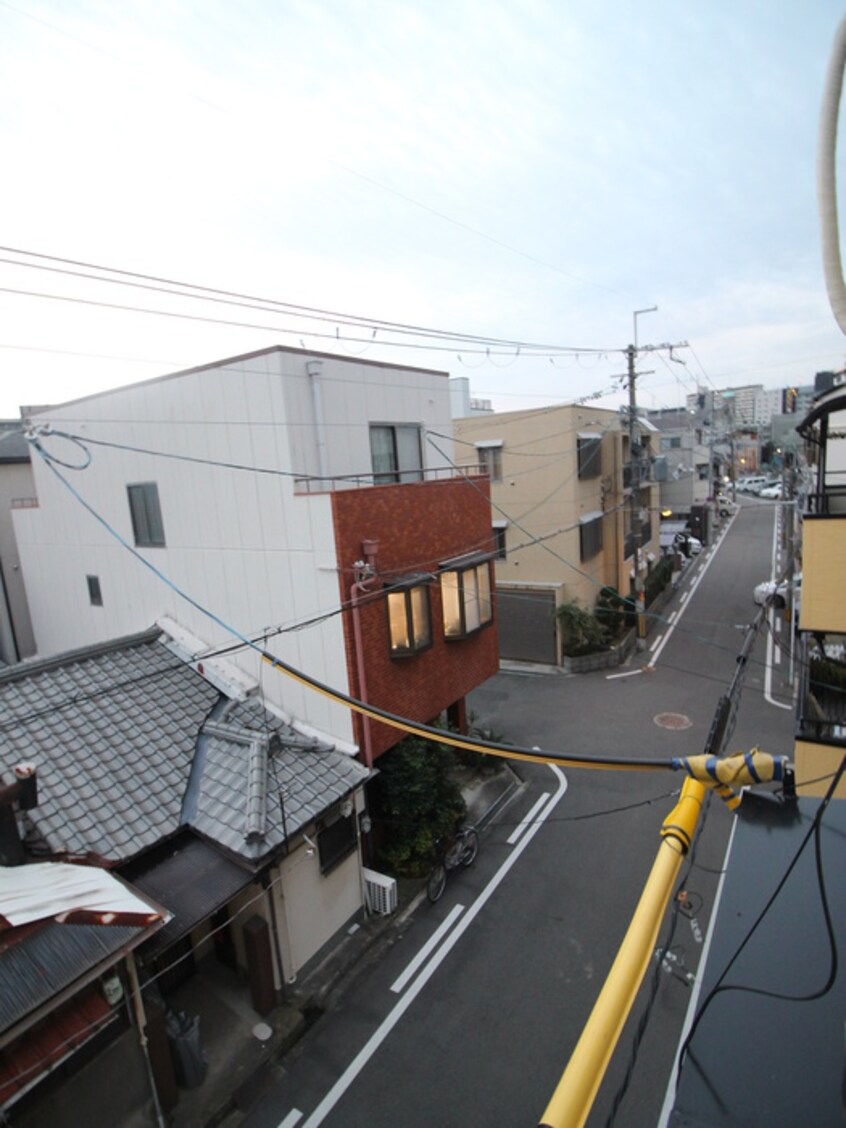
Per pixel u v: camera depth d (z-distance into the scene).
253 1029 7.88
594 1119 6.51
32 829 7.36
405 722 4.22
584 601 21.33
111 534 12.29
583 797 12.82
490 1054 7.44
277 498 9.58
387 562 10.02
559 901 9.88
